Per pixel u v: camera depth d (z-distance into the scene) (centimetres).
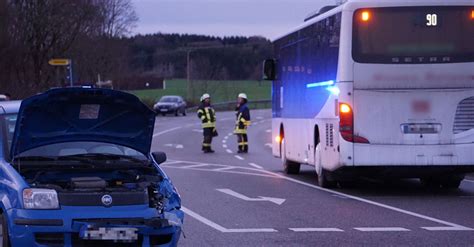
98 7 4981
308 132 1761
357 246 1016
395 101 1476
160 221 838
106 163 918
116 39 6150
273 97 2225
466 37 1476
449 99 1479
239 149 2930
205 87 9600
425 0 1471
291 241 1052
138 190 856
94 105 905
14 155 905
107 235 820
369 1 1473
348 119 1475
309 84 1745
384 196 1552
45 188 833
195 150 3038
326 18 1591
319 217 1269
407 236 1091
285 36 2027
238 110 2944
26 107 867
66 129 919
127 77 7000
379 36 1472
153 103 7119
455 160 1477
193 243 1036
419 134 1479
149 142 956
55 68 4434
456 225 1185
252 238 1076
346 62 1474
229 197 1532
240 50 11881
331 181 1673
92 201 833
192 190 1652
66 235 820
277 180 1878
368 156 1473
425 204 1427
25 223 812
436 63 1473
